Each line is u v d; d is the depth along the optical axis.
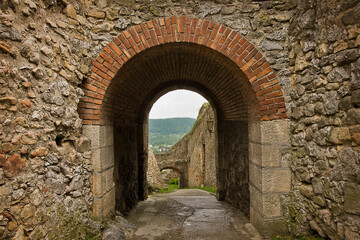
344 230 2.50
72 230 2.86
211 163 13.09
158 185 13.36
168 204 5.93
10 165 2.17
